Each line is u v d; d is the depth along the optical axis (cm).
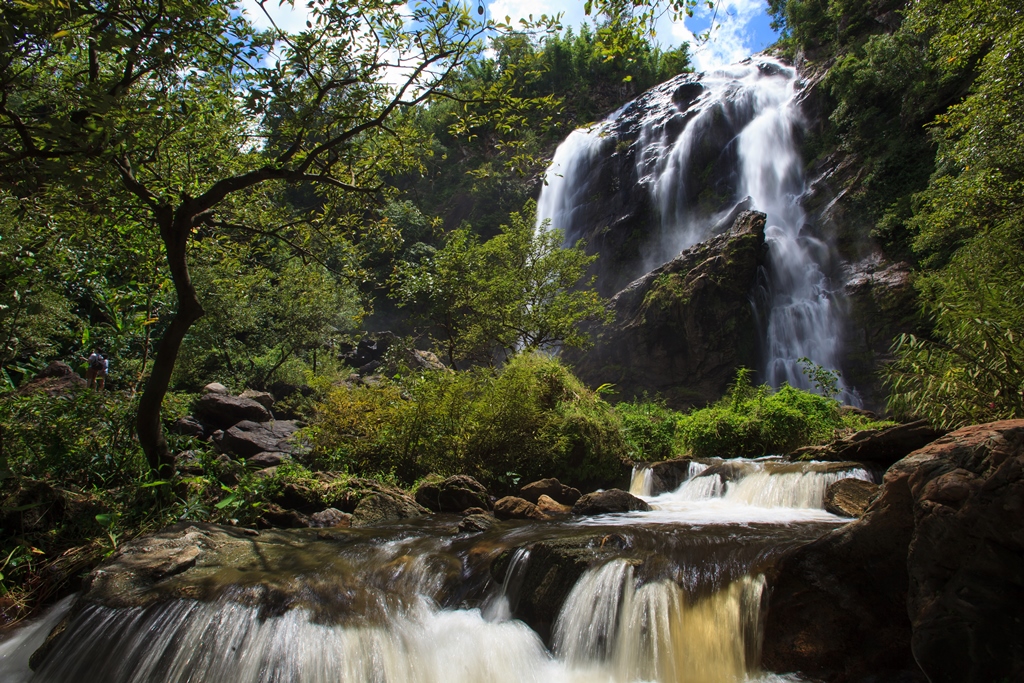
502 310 1764
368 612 515
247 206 995
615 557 530
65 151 518
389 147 914
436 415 1053
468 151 4797
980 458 371
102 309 1195
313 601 511
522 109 855
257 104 745
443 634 519
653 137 3709
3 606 611
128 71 639
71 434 838
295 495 844
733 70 3969
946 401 683
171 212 761
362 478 943
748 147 3272
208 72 789
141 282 1040
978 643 339
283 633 474
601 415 1151
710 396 2245
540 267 1866
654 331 2347
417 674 481
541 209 4062
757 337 2366
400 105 812
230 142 957
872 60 2716
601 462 1068
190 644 473
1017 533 338
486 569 583
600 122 4166
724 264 2336
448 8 758
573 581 525
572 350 2478
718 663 450
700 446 1189
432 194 4622
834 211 2723
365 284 3584
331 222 992
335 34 765
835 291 2427
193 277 1955
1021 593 336
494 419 1052
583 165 3906
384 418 1087
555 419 1079
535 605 535
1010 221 1104
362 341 2823
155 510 745
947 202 1498
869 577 428
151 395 761
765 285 2500
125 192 702
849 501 714
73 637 509
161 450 773
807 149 3072
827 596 434
